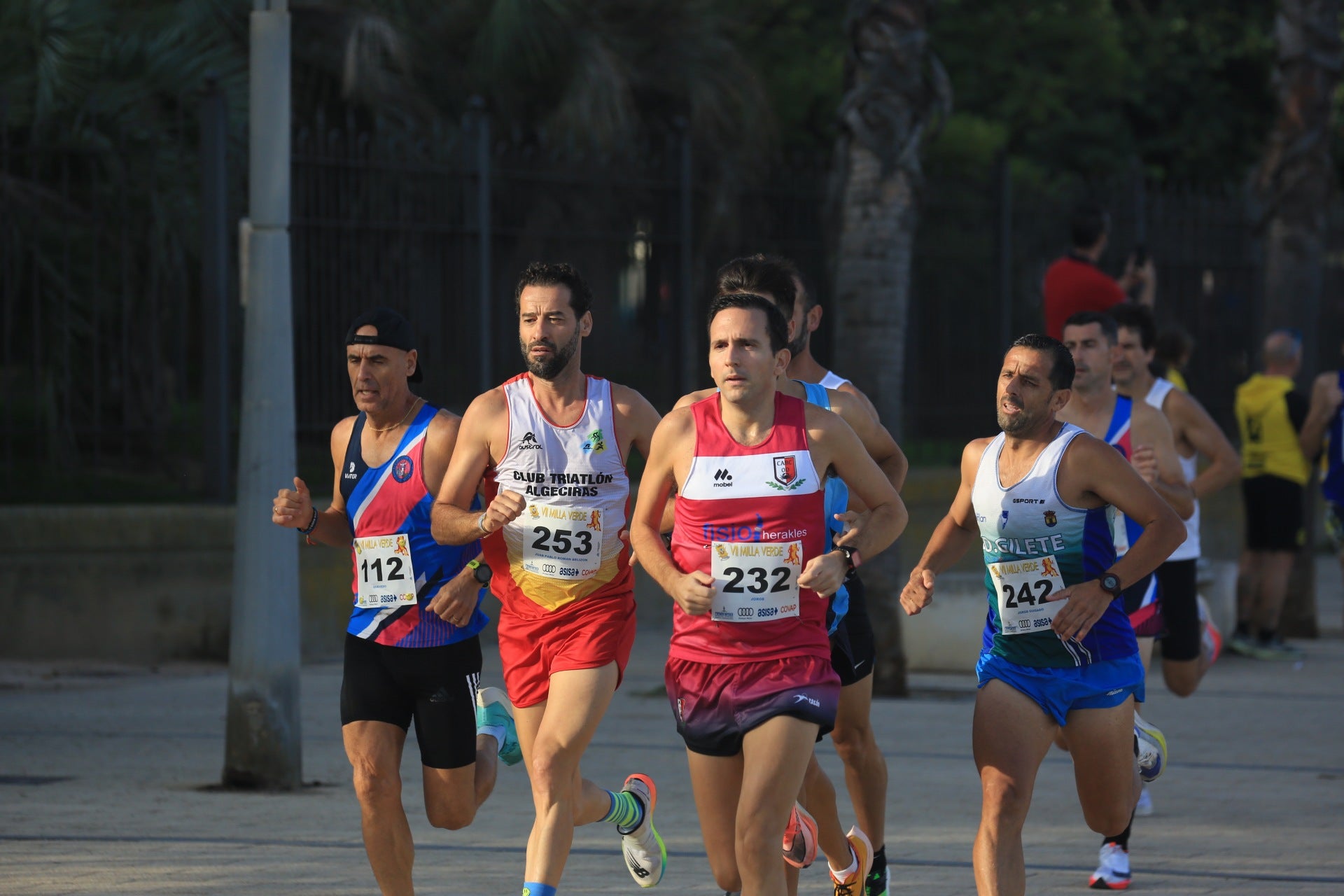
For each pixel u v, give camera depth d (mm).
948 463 54594
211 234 43875
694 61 64375
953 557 19719
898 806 26938
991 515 18453
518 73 61000
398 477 18797
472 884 21766
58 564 43219
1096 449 18078
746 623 16734
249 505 27844
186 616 43562
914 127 39500
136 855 23078
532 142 62188
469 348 47625
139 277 48906
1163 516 17922
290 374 27984
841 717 20188
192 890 21078
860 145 39406
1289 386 46156
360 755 18625
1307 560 50125
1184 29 108000
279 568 27953
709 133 64188
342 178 45500
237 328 47156
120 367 49438
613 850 24234
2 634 43125
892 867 22859
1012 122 92500
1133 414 24391
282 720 27906
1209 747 32625
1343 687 40781
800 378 20641
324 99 61531
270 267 27688
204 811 26047
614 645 18641
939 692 39656
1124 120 104625
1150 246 59594
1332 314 65625
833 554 16672
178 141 46125
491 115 62812
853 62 39906
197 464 52219
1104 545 18391
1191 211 60938
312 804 26688
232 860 22812
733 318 16641
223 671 42125
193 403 61844
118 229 45500
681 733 17203
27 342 46094
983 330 54812
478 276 47594
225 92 44562
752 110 65438
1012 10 92062
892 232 39406
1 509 43188
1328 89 52750
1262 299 63281
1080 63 92938
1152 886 21797
